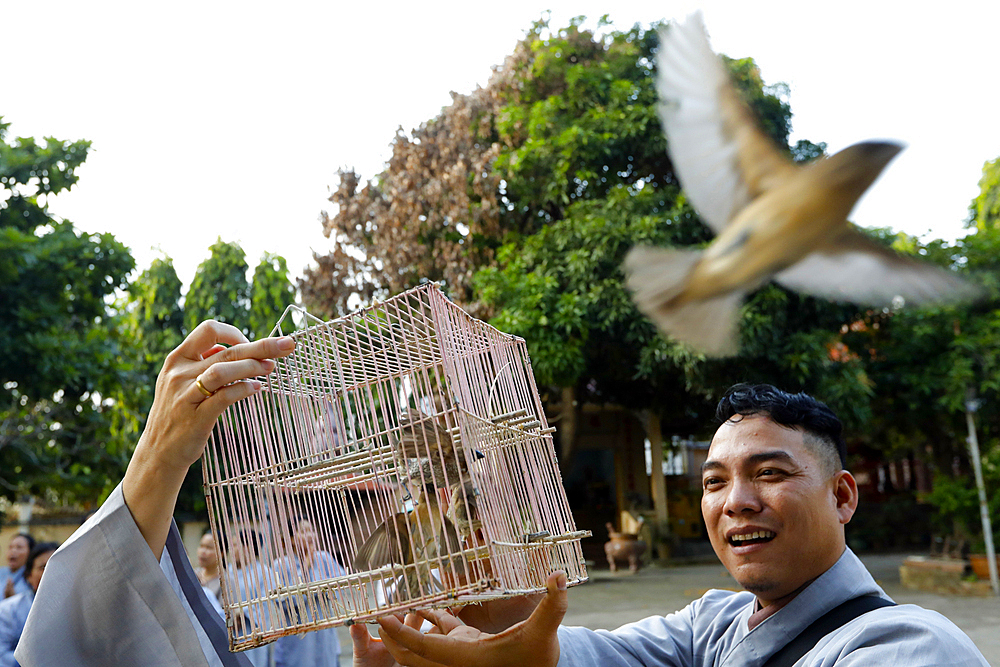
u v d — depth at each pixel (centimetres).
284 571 172
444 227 1361
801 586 169
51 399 1263
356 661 185
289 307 185
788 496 166
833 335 1151
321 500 181
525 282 1127
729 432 175
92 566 155
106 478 1443
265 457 180
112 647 155
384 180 1475
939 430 1428
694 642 199
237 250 2188
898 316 1267
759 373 1107
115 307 1477
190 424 155
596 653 194
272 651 358
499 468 194
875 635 151
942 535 1370
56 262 1152
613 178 1245
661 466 1856
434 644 162
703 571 1636
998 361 1200
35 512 2075
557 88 1334
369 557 177
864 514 2152
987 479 1229
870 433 1597
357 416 180
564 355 1088
